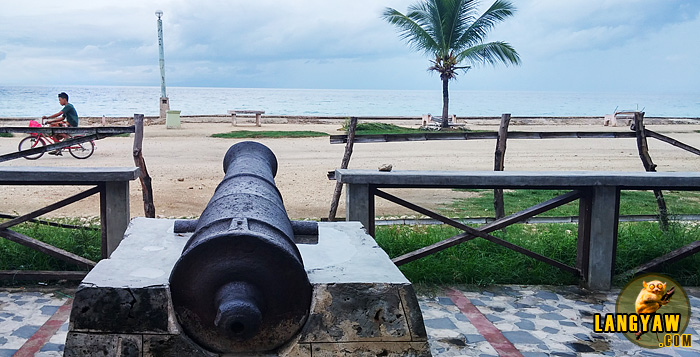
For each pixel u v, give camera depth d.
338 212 8.62
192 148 16.89
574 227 7.13
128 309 2.81
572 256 5.73
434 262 5.48
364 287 2.99
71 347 2.79
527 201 9.82
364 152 16.86
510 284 5.36
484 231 5.27
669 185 5.06
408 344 3.00
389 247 5.67
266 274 2.74
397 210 8.91
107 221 5.00
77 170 4.89
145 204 6.04
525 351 3.87
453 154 16.50
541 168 13.42
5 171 4.80
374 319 2.98
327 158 15.16
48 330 4.05
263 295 2.78
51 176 4.84
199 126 25.44
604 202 5.13
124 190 4.96
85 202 9.09
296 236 3.99
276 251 2.72
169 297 2.83
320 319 2.94
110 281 2.90
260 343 2.90
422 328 3.01
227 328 2.48
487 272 5.39
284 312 2.89
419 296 4.97
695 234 6.18
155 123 26.88
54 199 9.28
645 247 5.75
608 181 5.05
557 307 4.75
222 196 3.26
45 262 5.18
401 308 3.00
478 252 5.77
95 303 2.80
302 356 2.93
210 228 2.85
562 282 5.39
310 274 3.14
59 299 4.70
